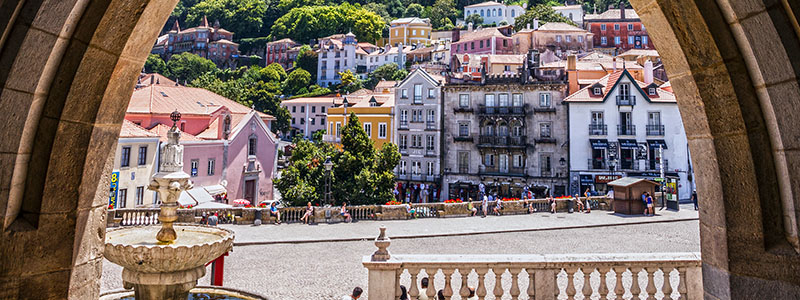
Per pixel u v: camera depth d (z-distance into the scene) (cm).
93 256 266
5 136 216
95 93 244
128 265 429
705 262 277
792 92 212
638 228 2036
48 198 235
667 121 3631
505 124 4056
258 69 11225
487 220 2264
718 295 263
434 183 4228
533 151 3900
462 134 4175
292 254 1523
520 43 8338
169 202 473
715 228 265
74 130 240
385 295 556
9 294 224
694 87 261
